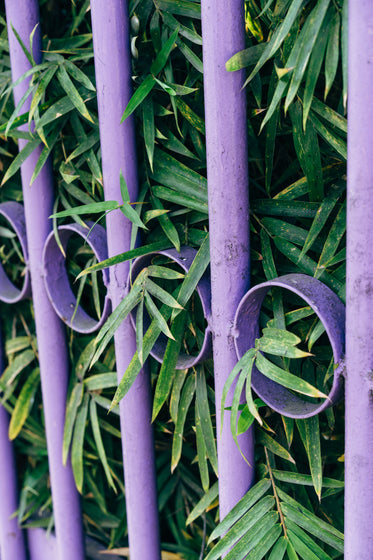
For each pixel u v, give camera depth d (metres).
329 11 0.66
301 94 0.75
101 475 1.19
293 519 0.81
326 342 0.88
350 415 0.69
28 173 0.97
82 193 0.98
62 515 1.10
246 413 0.77
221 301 0.78
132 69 0.86
